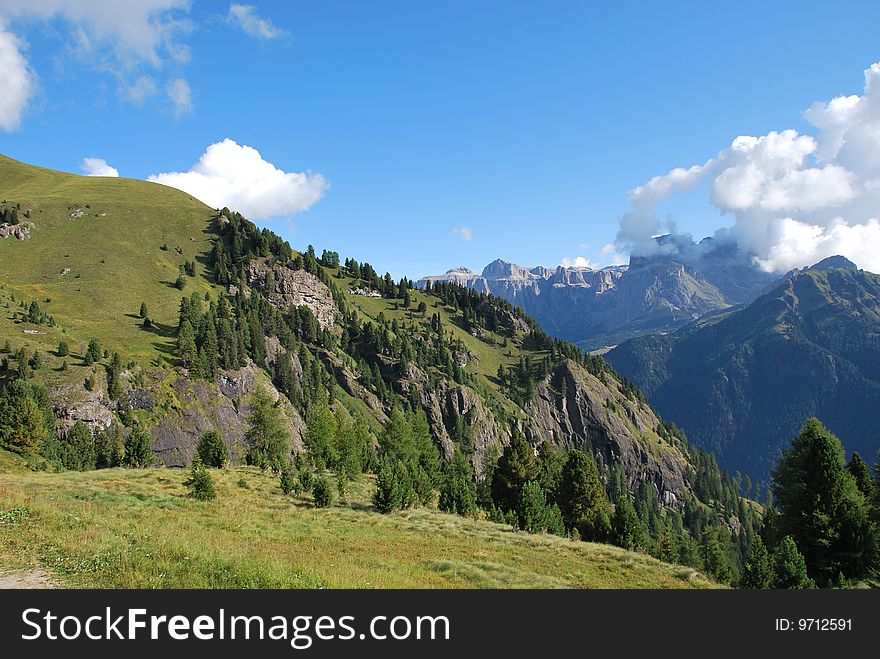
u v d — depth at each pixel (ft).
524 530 176.35
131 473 180.65
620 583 107.96
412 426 378.73
